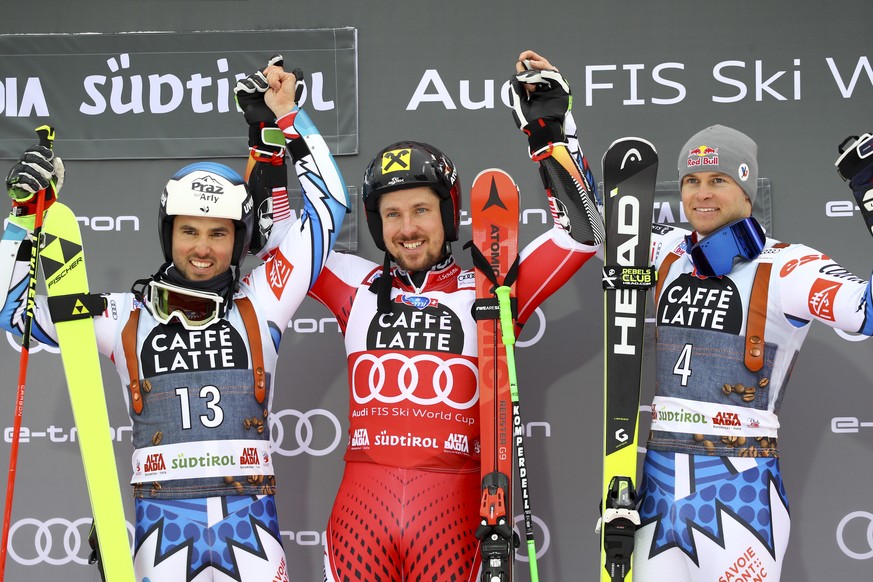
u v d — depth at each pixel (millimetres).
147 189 12945
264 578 9656
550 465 12445
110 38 12945
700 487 9648
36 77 12984
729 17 12672
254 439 9953
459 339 10438
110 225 12914
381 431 10164
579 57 12758
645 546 9828
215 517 9617
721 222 10086
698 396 9797
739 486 9609
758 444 9734
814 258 9852
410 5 12891
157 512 9656
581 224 10336
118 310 10281
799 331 9992
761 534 9539
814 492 12242
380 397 10273
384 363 10367
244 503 9766
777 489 9773
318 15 12938
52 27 13016
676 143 12633
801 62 12602
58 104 12977
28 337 9906
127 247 12898
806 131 12547
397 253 10539
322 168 10742
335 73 12859
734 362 9797
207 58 12914
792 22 12609
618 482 9773
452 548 9789
